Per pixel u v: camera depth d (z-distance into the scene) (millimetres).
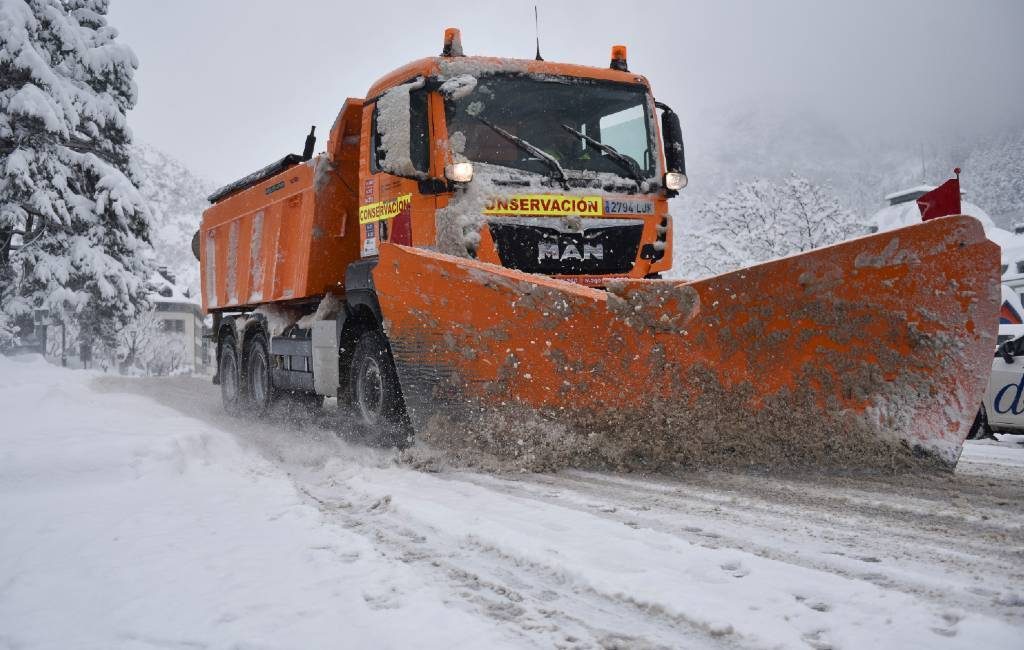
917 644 2137
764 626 2270
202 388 14070
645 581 2676
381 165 5996
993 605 2484
